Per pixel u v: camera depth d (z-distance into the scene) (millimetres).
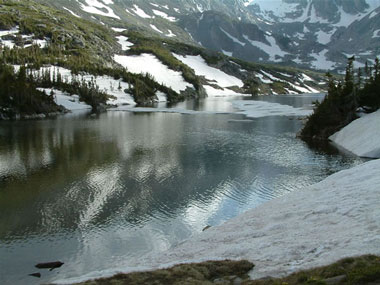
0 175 43062
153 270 16141
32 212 31406
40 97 126688
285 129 86500
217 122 101188
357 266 13148
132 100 186125
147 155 55125
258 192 37062
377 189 24391
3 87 116188
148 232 27531
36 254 24156
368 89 76812
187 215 30891
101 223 29219
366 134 60500
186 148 61344
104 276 15672
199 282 14148
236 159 52781
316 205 24609
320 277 12898
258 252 17750
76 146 61938
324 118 74125
